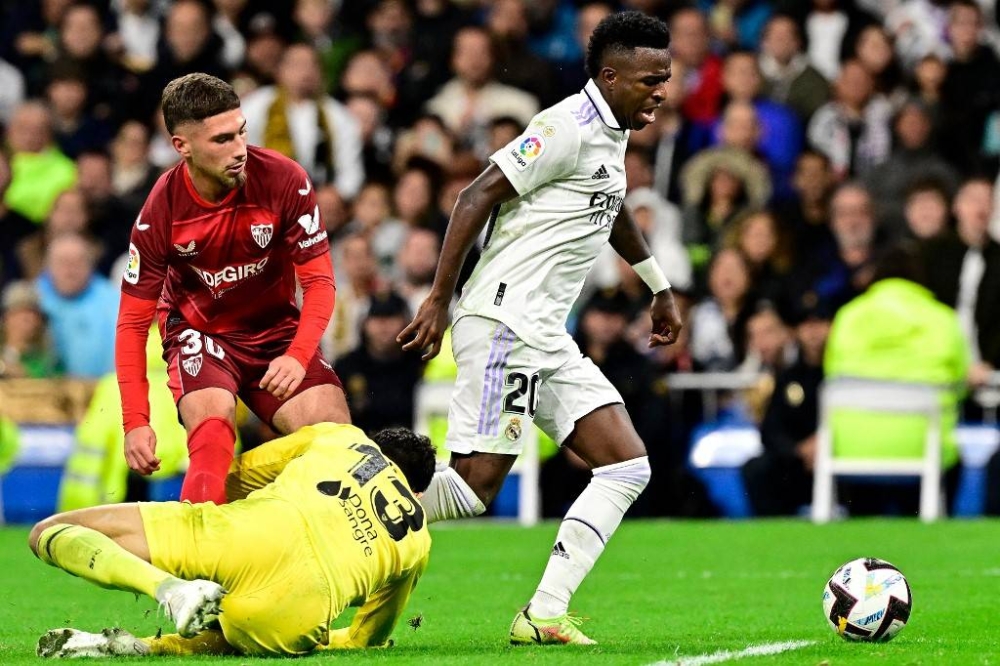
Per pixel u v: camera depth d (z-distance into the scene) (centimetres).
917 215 3791
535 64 4488
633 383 3606
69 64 4497
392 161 4466
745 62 4325
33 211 4288
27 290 3891
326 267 1781
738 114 4131
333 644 1695
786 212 3953
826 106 4359
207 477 1659
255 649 1568
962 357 3588
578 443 1819
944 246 3766
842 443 3600
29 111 4341
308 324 1747
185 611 1419
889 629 1730
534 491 3716
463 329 1806
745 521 3619
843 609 1739
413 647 1734
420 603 2333
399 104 4606
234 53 4781
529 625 1775
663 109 4303
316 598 1545
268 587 1541
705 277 3953
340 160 4341
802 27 4666
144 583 1471
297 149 4303
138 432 1708
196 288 1800
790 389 3628
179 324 1830
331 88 4697
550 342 1803
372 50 4741
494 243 1808
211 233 1742
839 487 3678
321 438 1652
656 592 2450
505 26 4459
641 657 1619
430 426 3650
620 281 3744
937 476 3559
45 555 1550
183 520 1551
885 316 3569
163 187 1742
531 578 2688
